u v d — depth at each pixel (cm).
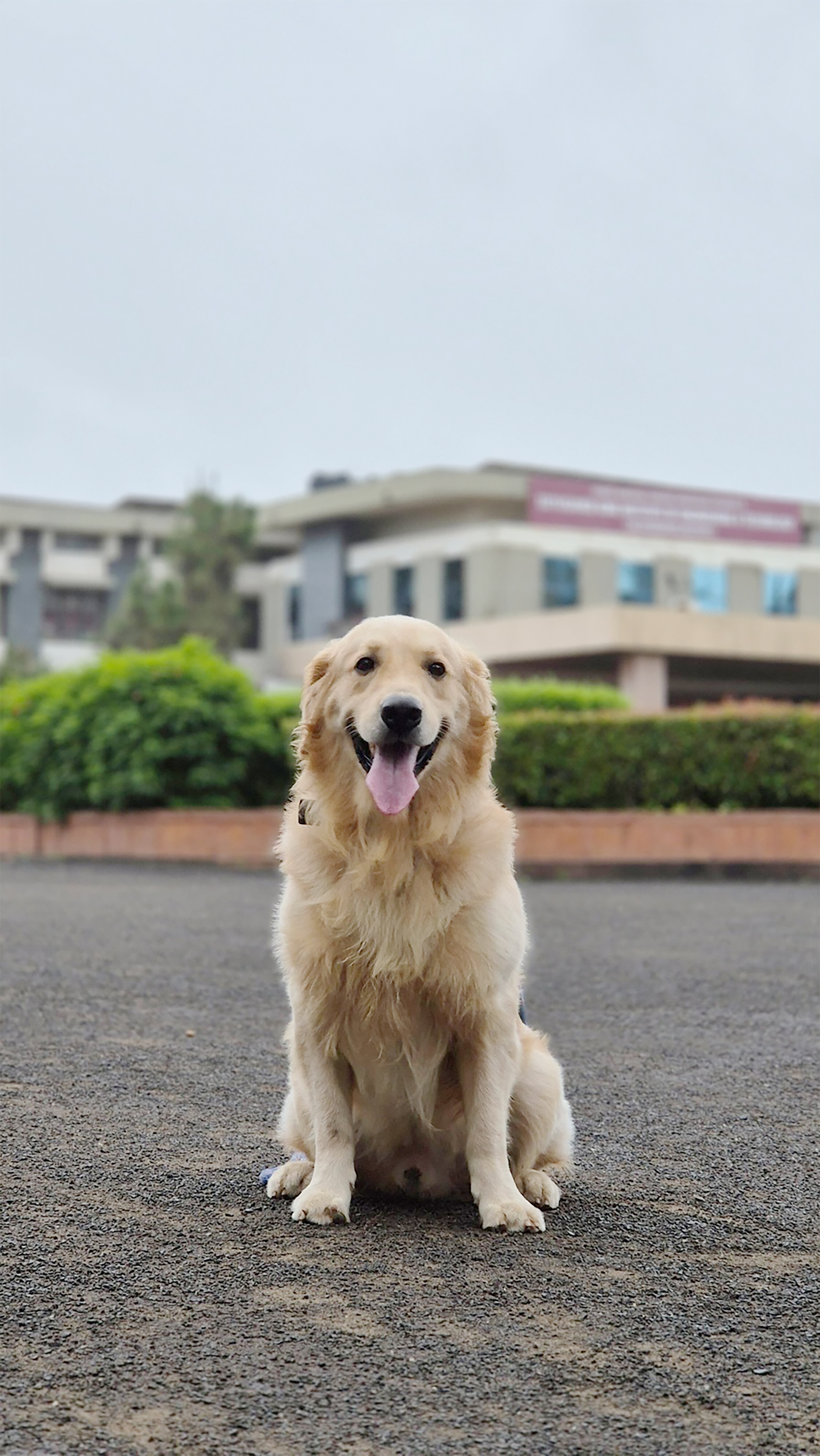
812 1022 707
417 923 391
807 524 7150
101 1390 274
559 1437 257
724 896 1358
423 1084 407
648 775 1642
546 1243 372
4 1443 252
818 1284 341
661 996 782
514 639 5019
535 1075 428
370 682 417
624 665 4759
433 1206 415
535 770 1652
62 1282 334
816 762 1612
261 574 7544
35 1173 427
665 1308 323
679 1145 479
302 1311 317
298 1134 435
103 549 7556
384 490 6806
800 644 4912
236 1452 250
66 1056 601
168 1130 483
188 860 1741
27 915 1153
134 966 866
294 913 408
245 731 1816
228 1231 376
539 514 6694
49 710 1891
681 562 6431
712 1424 264
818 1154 467
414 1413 266
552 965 896
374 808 402
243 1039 643
